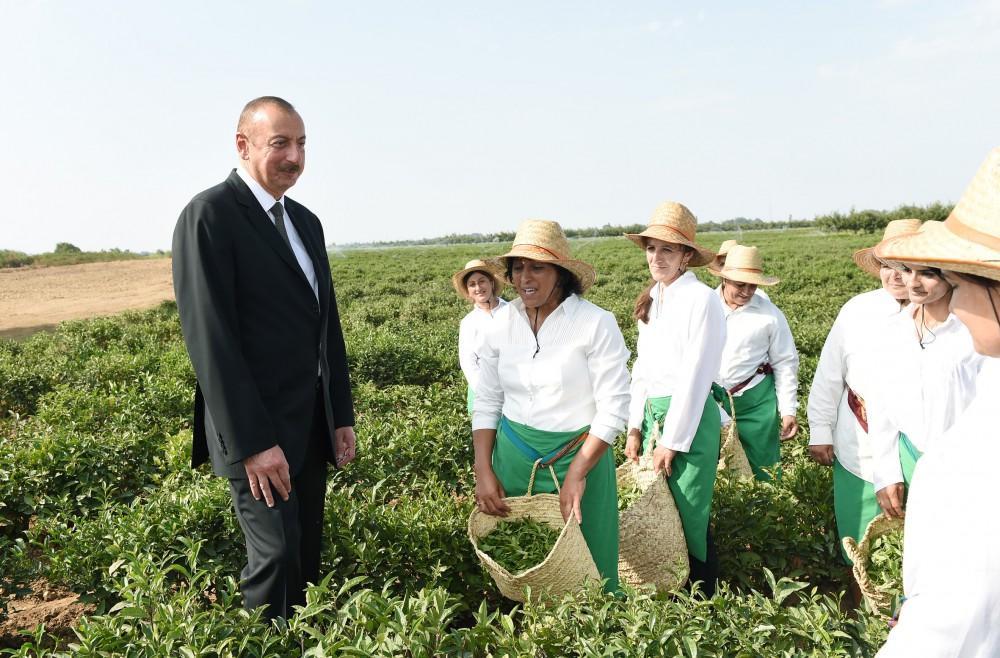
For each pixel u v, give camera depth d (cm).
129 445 585
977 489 127
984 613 125
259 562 292
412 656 227
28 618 408
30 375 969
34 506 502
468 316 529
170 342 1567
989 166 136
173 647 236
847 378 380
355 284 3123
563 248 311
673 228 371
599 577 311
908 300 332
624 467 420
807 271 2977
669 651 233
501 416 357
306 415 313
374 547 383
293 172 302
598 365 321
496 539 332
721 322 374
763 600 261
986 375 139
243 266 292
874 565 322
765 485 455
